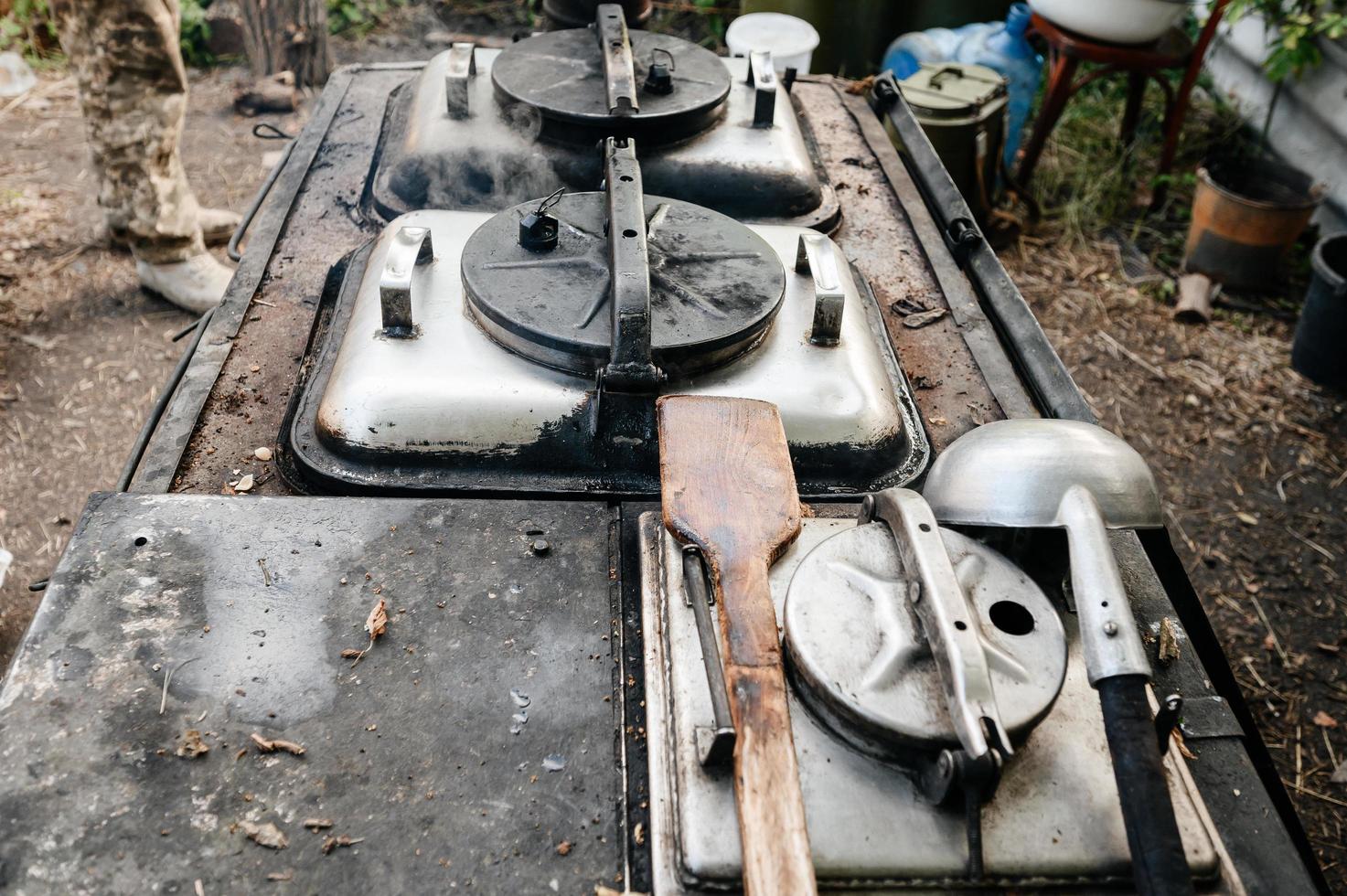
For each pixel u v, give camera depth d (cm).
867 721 99
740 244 160
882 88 258
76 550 124
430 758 108
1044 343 177
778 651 106
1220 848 103
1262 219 415
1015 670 101
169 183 361
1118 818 101
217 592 121
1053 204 487
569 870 101
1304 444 371
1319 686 292
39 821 100
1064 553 122
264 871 99
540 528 132
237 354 166
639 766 109
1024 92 477
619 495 140
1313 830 259
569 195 167
